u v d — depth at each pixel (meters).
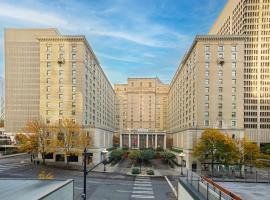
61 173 44.94
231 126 62.97
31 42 121.06
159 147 107.69
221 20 139.12
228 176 44.84
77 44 65.81
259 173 50.06
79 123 64.50
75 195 29.27
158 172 49.06
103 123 96.62
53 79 66.00
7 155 75.19
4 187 15.55
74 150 56.75
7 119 121.94
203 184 16.53
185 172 49.00
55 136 59.09
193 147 55.88
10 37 121.50
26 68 122.12
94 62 78.94
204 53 64.44
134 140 114.06
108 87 113.62
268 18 112.00
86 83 69.12
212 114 63.34
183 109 82.31
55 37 65.69
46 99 65.88
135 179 41.00
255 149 48.41
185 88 78.81
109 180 39.47
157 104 156.88
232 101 63.59
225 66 64.12
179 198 23.06
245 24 112.31
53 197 14.70
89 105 72.31
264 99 113.19
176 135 87.31
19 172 43.88
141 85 155.88
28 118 121.50
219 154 48.00
